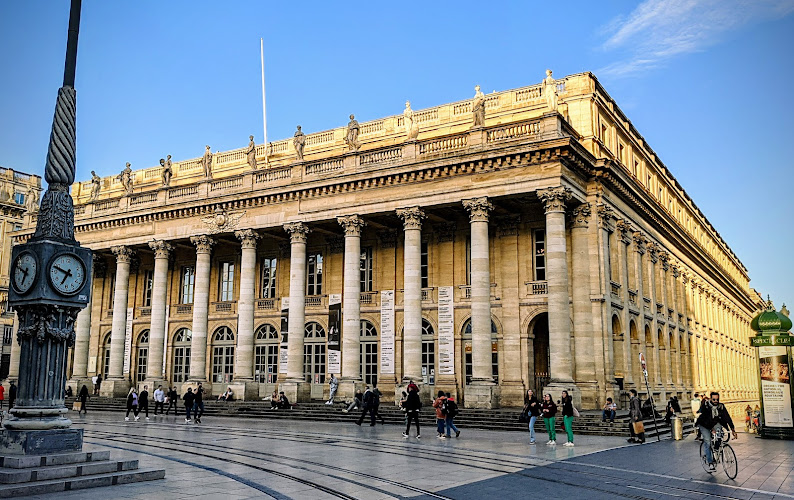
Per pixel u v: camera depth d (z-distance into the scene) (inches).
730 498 562.9
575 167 1475.1
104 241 2075.5
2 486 494.3
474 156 1483.8
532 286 1568.7
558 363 1363.2
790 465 789.9
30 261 593.6
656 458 829.2
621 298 1596.9
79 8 650.8
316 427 1274.6
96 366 2241.6
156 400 1621.6
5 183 3043.8
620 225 1652.3
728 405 2780.5
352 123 1705.2
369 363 1769.2
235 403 1664.6
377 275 1788.9
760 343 1204.5
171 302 2129.7
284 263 1939.0
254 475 641.0
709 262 2787.9
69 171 629.3
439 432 1067.9
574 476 668.7
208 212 1877.5
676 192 2465.6
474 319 1459.2
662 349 1948.8
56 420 587.5
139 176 2361.0
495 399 1432.1
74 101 640.4
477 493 567.8
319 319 1850.4
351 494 550.0
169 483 578.6
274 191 1749.5
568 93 1643.7
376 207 1617.9
